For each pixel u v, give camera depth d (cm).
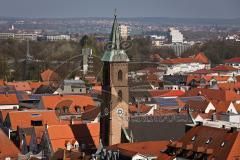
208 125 17062
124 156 15812
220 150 14538
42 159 17088
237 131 14825
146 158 15688
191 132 15912
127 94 18238
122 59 18038
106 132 18175
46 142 18262
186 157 15162
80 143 18600
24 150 19512
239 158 14188
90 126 19250
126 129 18212
